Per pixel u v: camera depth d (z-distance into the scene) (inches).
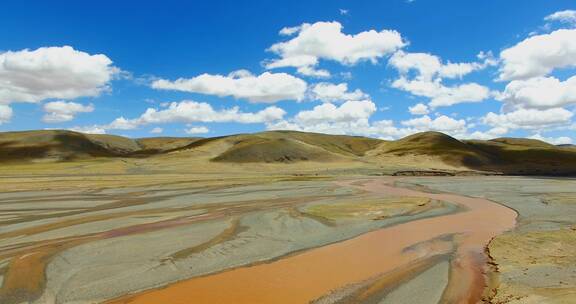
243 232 1208.8
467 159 6781.5
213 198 2041.1
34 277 803.4
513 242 1053.2
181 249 1010.7
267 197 2086.6
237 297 714.2
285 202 1887.3
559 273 786.2
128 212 1590.8
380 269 862.5
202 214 1539.1
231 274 834.8
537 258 898.1
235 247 1035.9
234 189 2518.5
